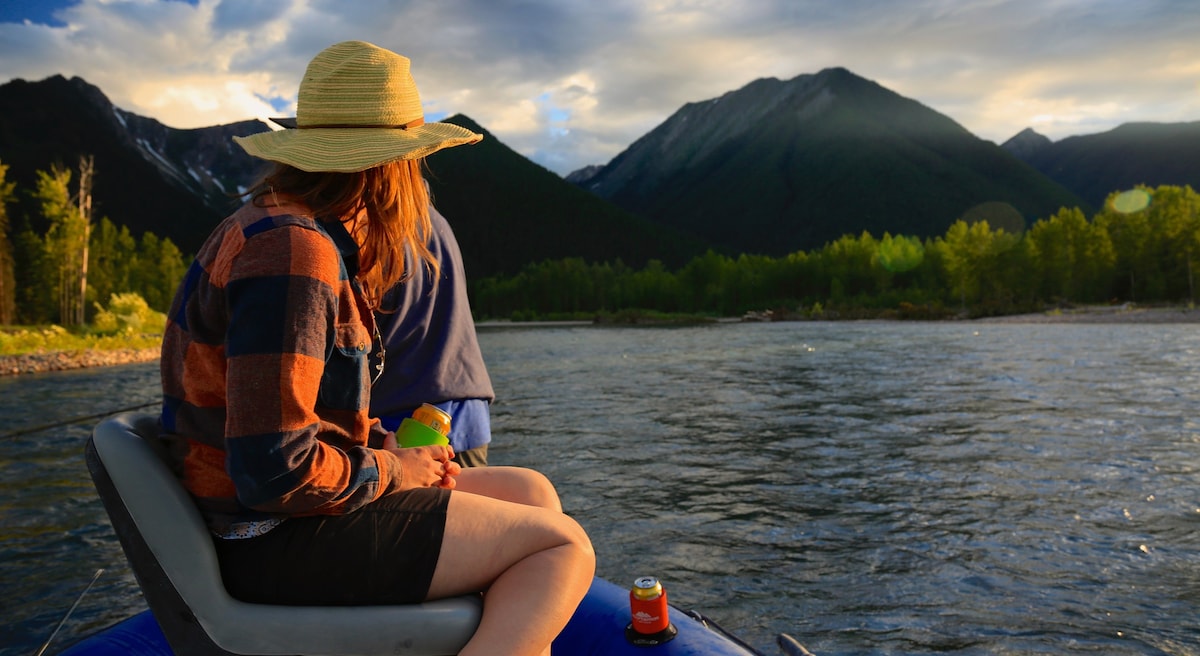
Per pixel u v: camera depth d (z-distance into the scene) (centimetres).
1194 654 367
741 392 1418
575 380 1722
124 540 133
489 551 139
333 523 136
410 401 209
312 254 127
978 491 666
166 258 8619
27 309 6988
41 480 787
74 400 1557
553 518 147
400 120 147
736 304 10962
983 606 429
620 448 905
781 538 559
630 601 210
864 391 1377
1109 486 669
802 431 989
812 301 10375
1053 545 523
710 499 670
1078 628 397
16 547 571
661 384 1602
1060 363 1822
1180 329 3334
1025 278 7744
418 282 209
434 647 135
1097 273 7438
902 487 689
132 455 133
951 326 4500
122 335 3750
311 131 144
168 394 139
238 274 124
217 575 134
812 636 398
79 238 6369
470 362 223
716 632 218
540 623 135
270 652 132
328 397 136
